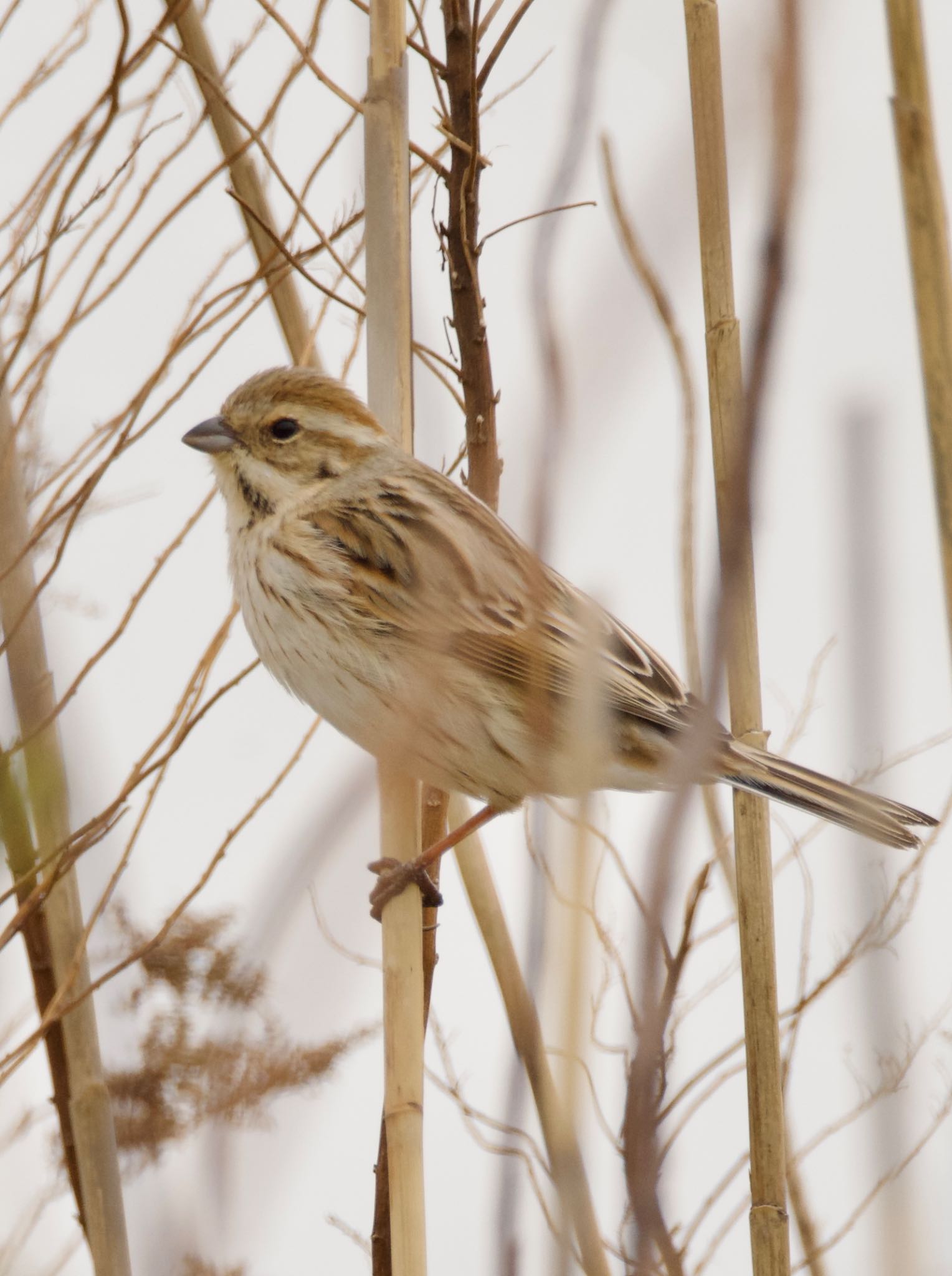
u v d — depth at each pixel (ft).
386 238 25.86
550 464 11.25
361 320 27.94
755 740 25.96
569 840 13.05
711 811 27.58
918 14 22.68
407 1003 22.97
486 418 28.89
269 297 29.84
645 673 30.94
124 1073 16.87
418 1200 21.39
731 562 11.71
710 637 11.94
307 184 26.86
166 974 18.25
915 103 22.56
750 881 25.17
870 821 23.35
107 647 22.41
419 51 27.68
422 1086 22.33
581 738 13.47
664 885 11.69
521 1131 13.25
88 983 25.29
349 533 32.53
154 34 24.67
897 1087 13.96
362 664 32.12
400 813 24.79
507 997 26.37
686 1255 23.99
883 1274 13.38
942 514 21.94
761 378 11.37
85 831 21.30
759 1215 23.53
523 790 30.96
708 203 24.36
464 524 31.76
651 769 31.01
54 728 22.08
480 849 27.86
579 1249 13.85
